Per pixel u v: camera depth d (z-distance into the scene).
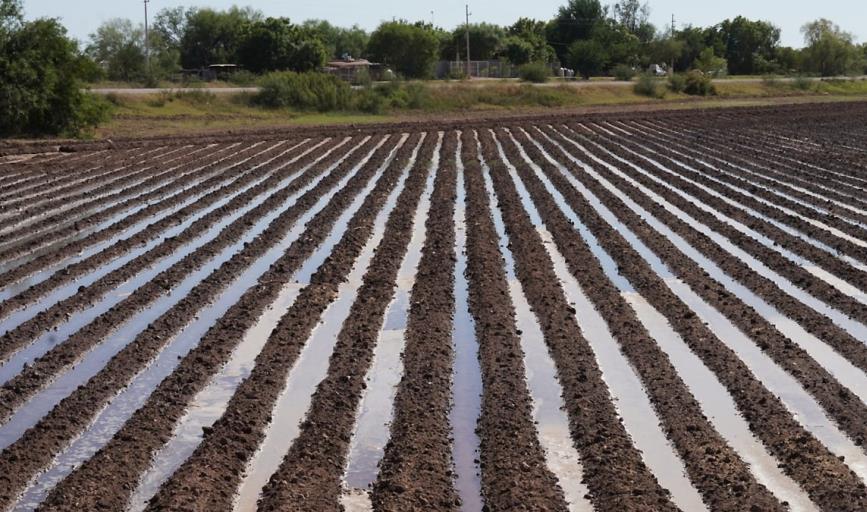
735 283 19.95
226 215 27.14
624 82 87.06
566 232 23.94
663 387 13.80
